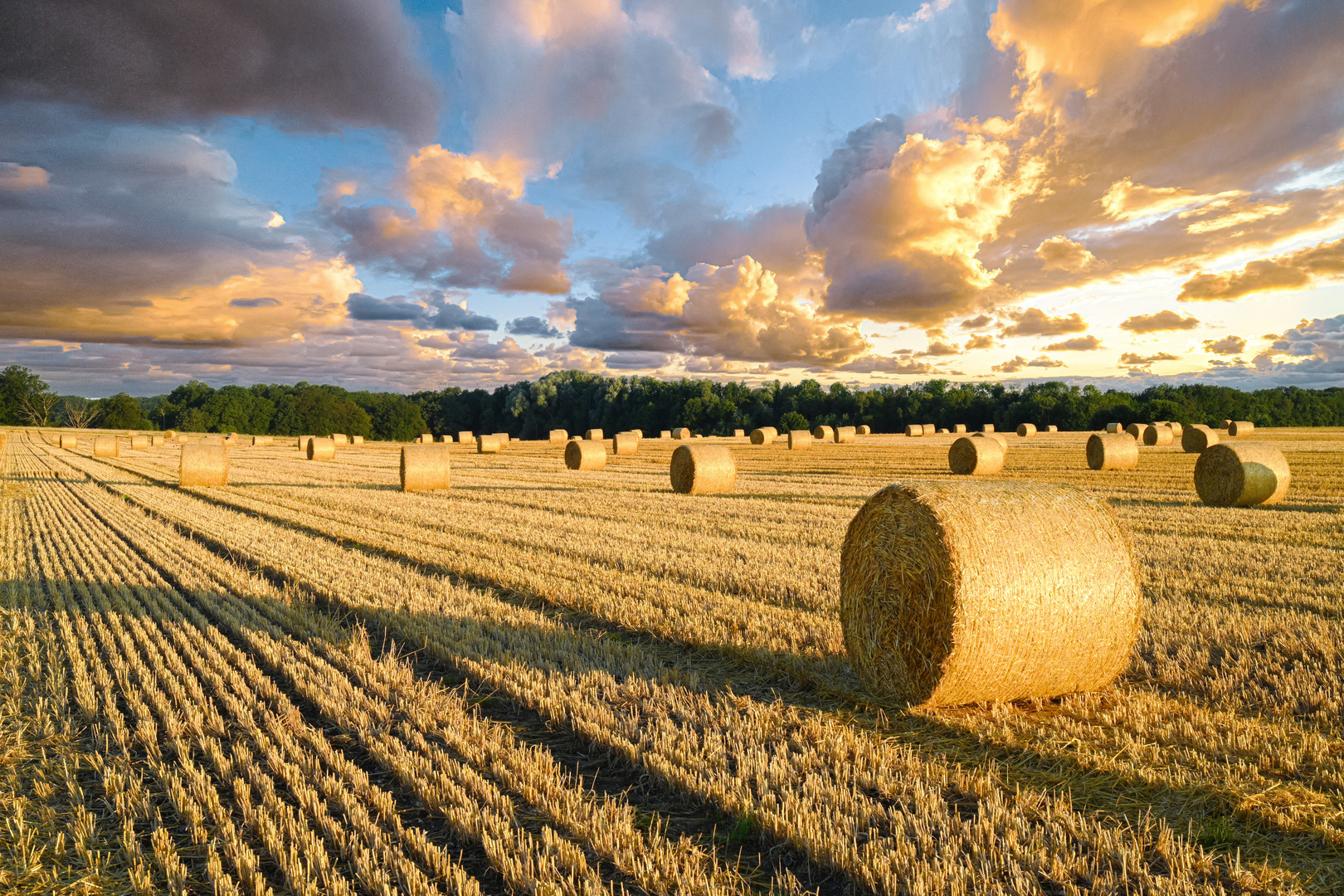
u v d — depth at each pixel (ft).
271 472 102.94
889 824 13.15
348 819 13.74
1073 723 17.43
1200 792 14.06
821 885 11.93
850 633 21.15
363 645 23.94
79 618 27.61
